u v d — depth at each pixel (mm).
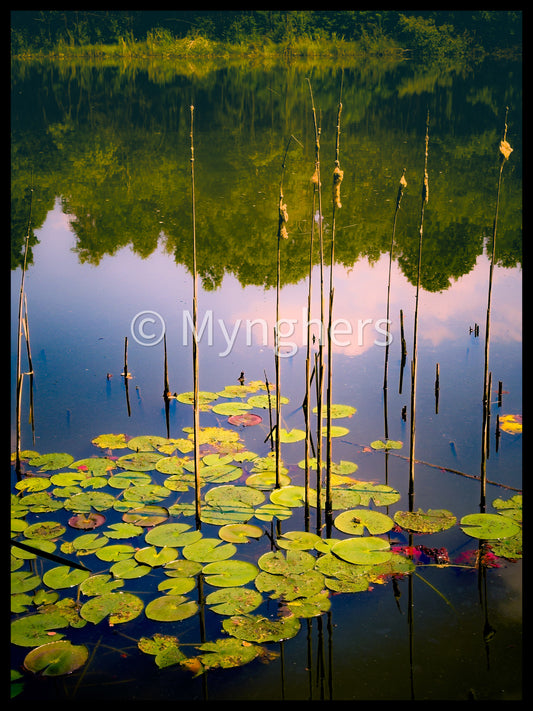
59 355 14305
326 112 39906
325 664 6941
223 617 7441
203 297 17219
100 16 61781
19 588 7832
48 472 10203
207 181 26969
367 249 20109
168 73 53875
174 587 7828
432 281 17891
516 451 10852
